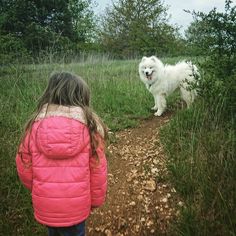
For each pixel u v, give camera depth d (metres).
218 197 2.97
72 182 2.16
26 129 2.26
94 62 12.25
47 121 2.17
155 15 25.89
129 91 7.29
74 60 12.45
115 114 6.18
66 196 2.15
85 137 2.19
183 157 3.84
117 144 5.00
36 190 2.19
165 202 3.51
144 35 24.64
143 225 3.32
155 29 25.08
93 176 2.30
